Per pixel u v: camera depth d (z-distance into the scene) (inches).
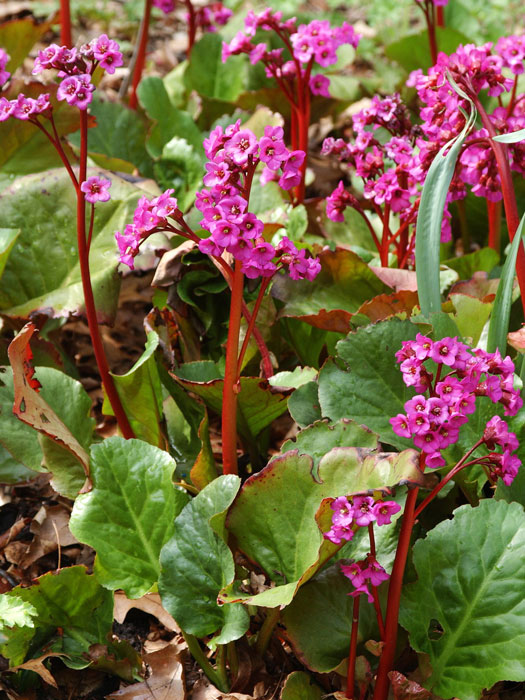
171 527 41.4
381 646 38.1
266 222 50.8
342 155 47.1
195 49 63.6
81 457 42.4
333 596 40.2
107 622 41.9
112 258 47.4
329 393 41.9
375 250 53.4
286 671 41.9
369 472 37.7
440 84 43.7
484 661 38.5
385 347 42.1
